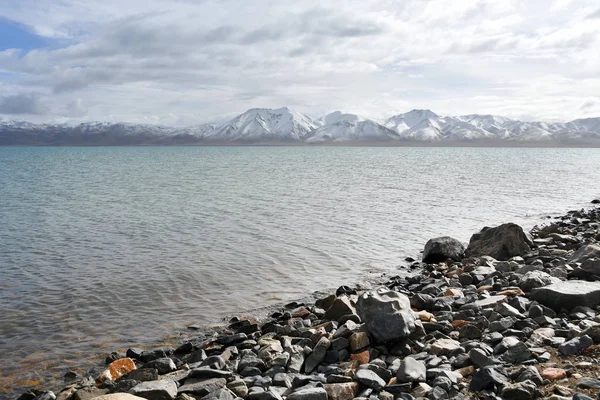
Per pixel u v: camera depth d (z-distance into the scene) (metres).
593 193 50.94
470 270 17.95
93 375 10.31
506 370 8.09
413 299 13.68
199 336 12.47
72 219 32.25
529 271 16.09
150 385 8.35
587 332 9.16
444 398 7.42
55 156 195.88
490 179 68.12
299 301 15.49
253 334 12.03
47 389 9.73
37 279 17.69
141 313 14.23
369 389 8.05
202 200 43.31
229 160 156.12
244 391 8.31
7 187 56.22
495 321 10.74
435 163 128.62
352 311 12.77
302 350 10.11
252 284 17.36
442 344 9.66
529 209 37.81
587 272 14.45
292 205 39.66
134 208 37.94
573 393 7.07
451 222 31.20
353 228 28.86
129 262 20.33
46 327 13.06
